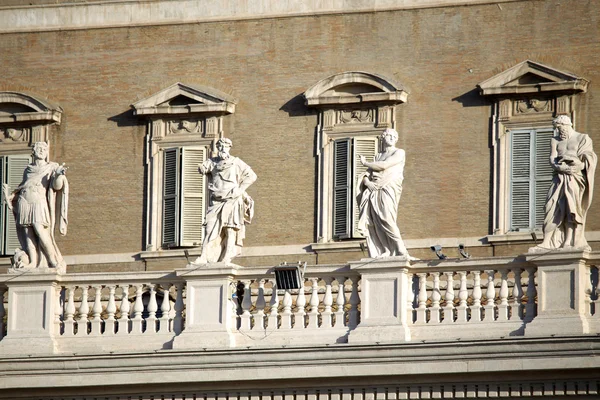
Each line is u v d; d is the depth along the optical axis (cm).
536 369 9981
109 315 10894
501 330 10162
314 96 12369
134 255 12662
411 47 12319
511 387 10088
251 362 10481
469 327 10231
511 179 12006
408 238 12112
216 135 12638
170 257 12588
